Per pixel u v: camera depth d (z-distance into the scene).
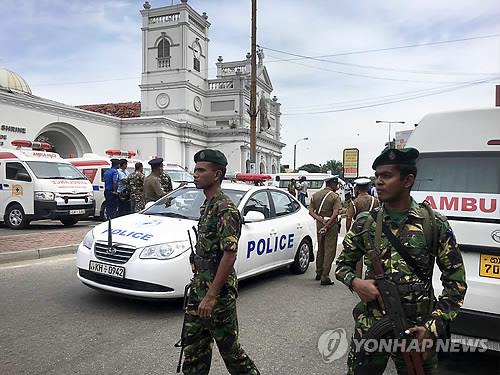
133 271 4.95
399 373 2.42
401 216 2.29
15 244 8.66
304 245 7.86
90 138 28.36
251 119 19.50
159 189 8.77
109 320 4.82
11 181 12.47
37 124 23.89
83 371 3.60
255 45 19.34
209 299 2.71
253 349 4.25
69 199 12.47
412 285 2.21
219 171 2.88
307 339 4.56
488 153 3.87
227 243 2.73
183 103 36.84
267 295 6.26
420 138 4.23
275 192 7.49
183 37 36.75
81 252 5.41
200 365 2.93
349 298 6.18
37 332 4.43
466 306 3.64
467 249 3.68
